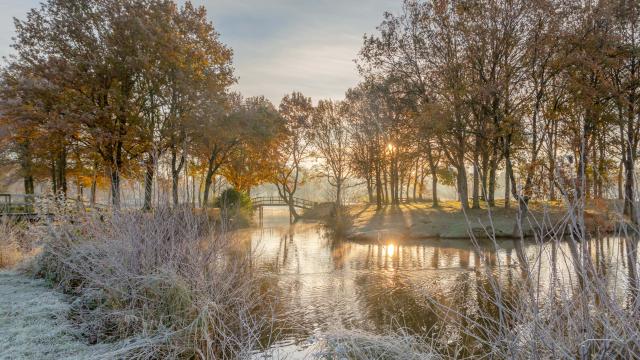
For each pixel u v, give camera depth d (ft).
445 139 88.89
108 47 69.56
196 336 15.76
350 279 37.60
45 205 28.30
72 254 22.39
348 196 162.61
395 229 79.66
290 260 50.80
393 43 90.43
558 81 75.10
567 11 68.59
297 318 24.39
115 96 69.87
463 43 77.77
